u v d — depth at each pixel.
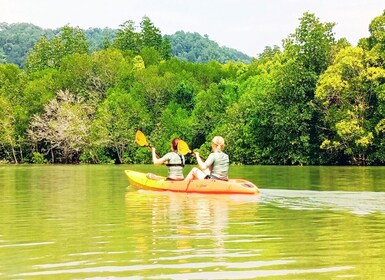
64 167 45.69
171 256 7.14
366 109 47.84
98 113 65.06
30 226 10.03
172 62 79.06
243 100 55.47
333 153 50.12
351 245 7.83
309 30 53.16
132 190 17.86
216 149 16.45
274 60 63.09
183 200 14.28
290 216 11.00
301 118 49.59
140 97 66.81
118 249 7.64
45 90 68.62
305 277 6.05
